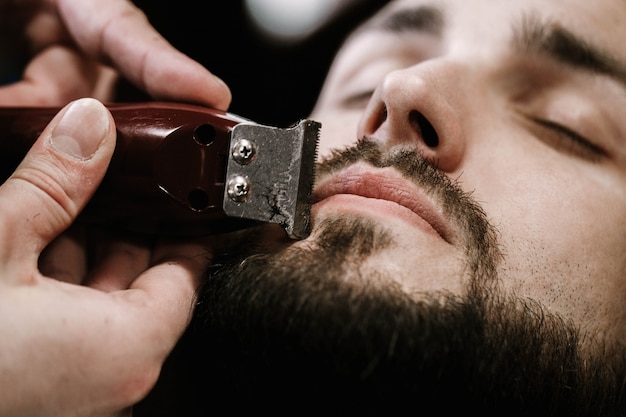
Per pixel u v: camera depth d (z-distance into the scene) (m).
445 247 0.47
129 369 0.46
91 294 0.46
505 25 0.55
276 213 0.47
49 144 0.46
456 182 0.49
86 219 0.49
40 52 0.60
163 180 0.46
